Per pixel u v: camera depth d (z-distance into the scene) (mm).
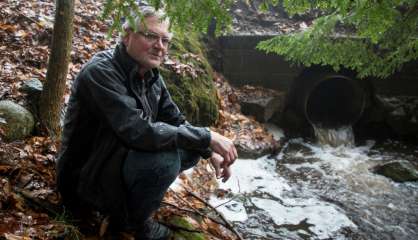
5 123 3238
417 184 5355
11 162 2955
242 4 7703
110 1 2086
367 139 7258
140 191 2416
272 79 7098
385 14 2953
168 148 2330
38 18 5324
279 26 7426
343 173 5645
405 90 7117
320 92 8227
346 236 4102
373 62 4758
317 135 6902
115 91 2275
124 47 2400
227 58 7074
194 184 4172
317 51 4652
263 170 5379
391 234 4199
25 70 4254
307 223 4242
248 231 3869
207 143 2398
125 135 2248
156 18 2342
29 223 2488
